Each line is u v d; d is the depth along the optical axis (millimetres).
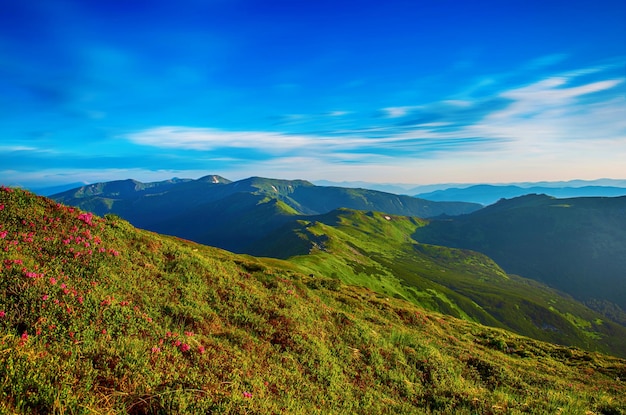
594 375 26406
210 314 15164
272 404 9805
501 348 31547
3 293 9828
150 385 8141
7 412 5867
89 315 10500
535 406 15281
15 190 17062
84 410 6457
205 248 51875
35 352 7684
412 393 15625
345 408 12484
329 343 17781
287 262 90188
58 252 14078
